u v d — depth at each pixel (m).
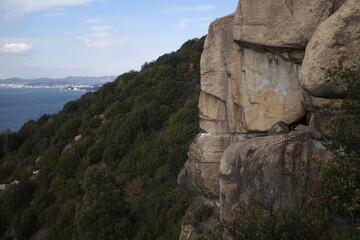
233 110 9.03
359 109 5.13
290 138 7.58
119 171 27.03
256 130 8.66
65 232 22.08
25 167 33.09
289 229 5.05
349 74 5.20
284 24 7.64
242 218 5.95
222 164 8.31
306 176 6.40
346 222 5.41
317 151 6.80
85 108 41.25
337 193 4.79
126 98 38.22
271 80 8.41
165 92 34.97
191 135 26.59
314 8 7.31
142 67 49.59
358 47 5.80
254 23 8.00
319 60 6.10
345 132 5.34
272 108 8.45
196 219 10.15
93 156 29.52
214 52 9.19
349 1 6.04
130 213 20.52
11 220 25.70
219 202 9.17
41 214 25.31
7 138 38.31
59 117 39.72
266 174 7.40
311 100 7.43
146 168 25.70
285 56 8.02
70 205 24.64
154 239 18.08
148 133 30.23
